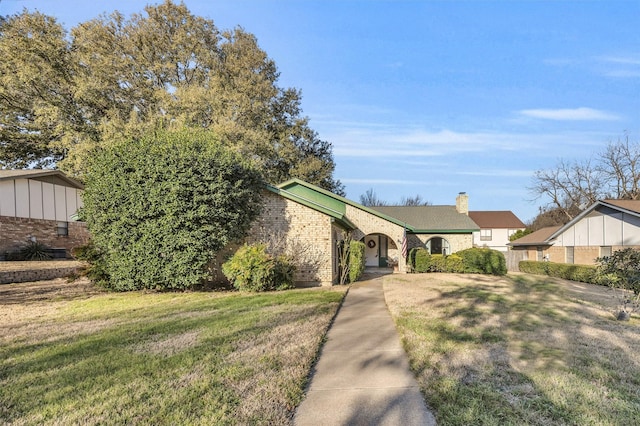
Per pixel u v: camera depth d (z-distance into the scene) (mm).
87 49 21922
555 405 3367
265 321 6629
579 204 33625
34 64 19875
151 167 10008
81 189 20484
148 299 9469
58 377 4039
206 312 7516
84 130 20562
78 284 12430
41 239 18031
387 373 4234
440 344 5258
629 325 6773
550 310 8203
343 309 8297
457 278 15828
